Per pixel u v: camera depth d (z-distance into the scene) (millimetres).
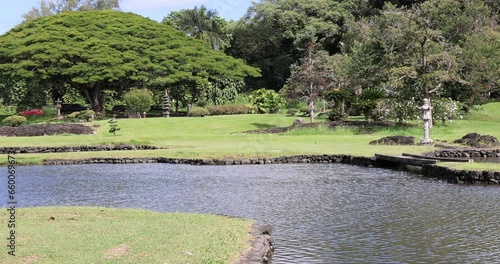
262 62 68062
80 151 25375
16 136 31250
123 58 50219
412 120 33062
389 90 33812
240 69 55156
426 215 11664
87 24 55188
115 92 56062
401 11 35094
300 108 45594
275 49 68625
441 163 18016
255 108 48625
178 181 16984
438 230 10359
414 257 8711
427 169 18109
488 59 34094
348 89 38844
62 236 8328
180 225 9227
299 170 19266
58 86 52562
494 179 15844
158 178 17688
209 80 55469
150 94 47219
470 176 16125
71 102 60719
